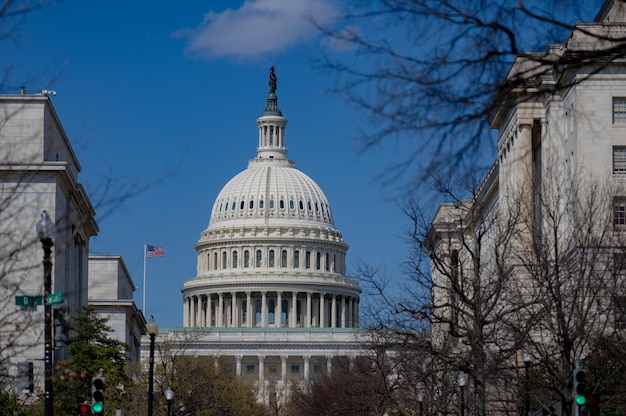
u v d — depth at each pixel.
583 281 74.81
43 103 120.62
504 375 75.94
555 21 26.22
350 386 171.88
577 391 61.53
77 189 132.62
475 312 75.44
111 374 127.62
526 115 122.38
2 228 110.69
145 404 133.25
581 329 67.81
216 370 166.00
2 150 116.62
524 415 75.81
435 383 98.38
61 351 118.25
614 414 82.62
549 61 26.64
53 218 118.62
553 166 103.62
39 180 118.75
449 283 99.31
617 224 105.00
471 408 93.56
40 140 120.00
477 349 73.31
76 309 137.12
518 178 119.00
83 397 106.44
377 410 111.81
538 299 79.75
